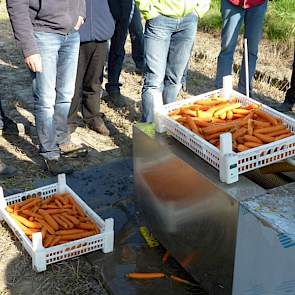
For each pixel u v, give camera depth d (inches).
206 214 87.6
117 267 103.8
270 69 213.3
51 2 119.8
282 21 256.1
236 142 91.4
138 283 99.9
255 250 78.5
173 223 98.8
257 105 103.0
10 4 117.3
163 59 140.9
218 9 284.7
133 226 116.0
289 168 95.0
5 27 273.7
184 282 100.0
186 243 96.0
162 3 132.7
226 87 110.3
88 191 128.6
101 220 109.0
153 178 102.0
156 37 137.4
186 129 93.6
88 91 156.6
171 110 105.3
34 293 98.2
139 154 105.0
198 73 216.1
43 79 127.2
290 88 175.9
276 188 82.7
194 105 105.6
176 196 95.3
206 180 85.3
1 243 110.2
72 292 98.5
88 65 150.6
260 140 91.1
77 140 156.5
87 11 140.3
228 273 85.4
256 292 80.8
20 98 187.5
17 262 105.3
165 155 95.4
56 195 120.4
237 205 79.4
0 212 115.7
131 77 211.5
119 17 168.7
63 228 109.7
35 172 138.3
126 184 131.3
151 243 109.7
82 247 105.6
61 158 143.0
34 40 121.3
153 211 105.7
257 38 169.2
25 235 106.0
